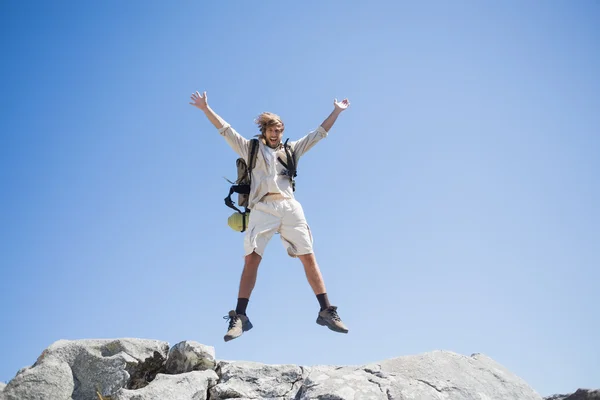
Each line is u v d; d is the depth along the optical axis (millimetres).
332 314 6141
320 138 6578
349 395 5453
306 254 6328
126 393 5949
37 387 5984
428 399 5508
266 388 6406
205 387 6312
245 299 6113
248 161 6406
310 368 6613
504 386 6031
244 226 6461
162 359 6867
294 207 6406
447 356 6250
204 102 6340
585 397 5820
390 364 6078
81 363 6477
